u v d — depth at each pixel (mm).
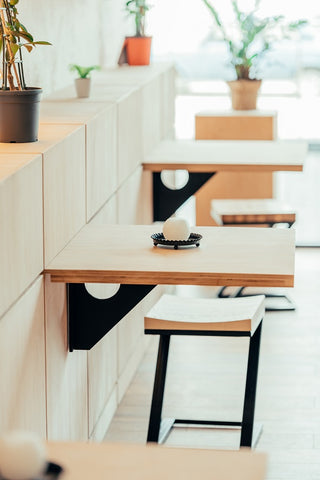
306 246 6824
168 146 5406
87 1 5340
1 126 2910
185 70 8500
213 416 3900
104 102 4043
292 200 8258
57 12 4562
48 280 2809
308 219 7570
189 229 3125
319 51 8398
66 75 4816
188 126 9500
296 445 3613
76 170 3223
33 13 4059
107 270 2768
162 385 3338
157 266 2809
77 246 3070
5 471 1472
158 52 8414
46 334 2783
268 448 3578
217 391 4188
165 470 1577
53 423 2881
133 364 4406
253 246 3080
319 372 4414
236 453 1641
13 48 2936
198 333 3068
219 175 6406
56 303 2910
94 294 3494
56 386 2918
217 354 4691
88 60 5406
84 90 4246
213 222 6480
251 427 3283
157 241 3068
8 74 2982
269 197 6398
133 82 4969
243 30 6832
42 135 3088
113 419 3906
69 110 3756
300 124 9539
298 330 5035
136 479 1546
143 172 4855
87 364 3396
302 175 9289
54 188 2889
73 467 1590
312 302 5531
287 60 8453
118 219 4152
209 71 8508
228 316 3131
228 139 6484
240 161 4816
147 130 5066
